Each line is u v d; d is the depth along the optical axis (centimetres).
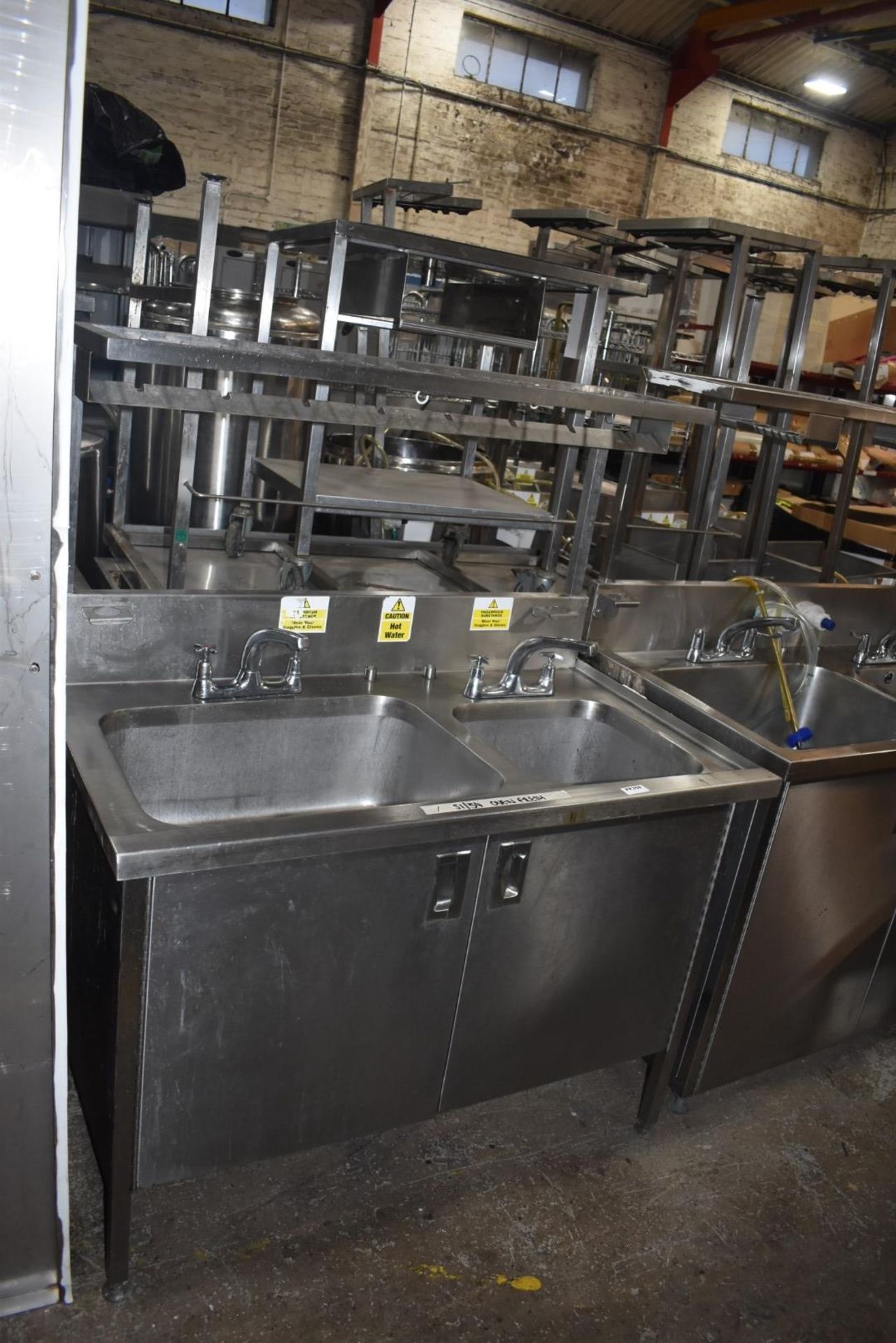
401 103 699
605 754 197
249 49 648
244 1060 140
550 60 753
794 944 191
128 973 124
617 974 172
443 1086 162
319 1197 169
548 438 189
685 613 232
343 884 136
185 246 376
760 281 348
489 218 762
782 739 246
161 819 172
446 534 236
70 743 145
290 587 185
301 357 158
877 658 253
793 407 233
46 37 93
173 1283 150
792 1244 174
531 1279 159
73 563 163
